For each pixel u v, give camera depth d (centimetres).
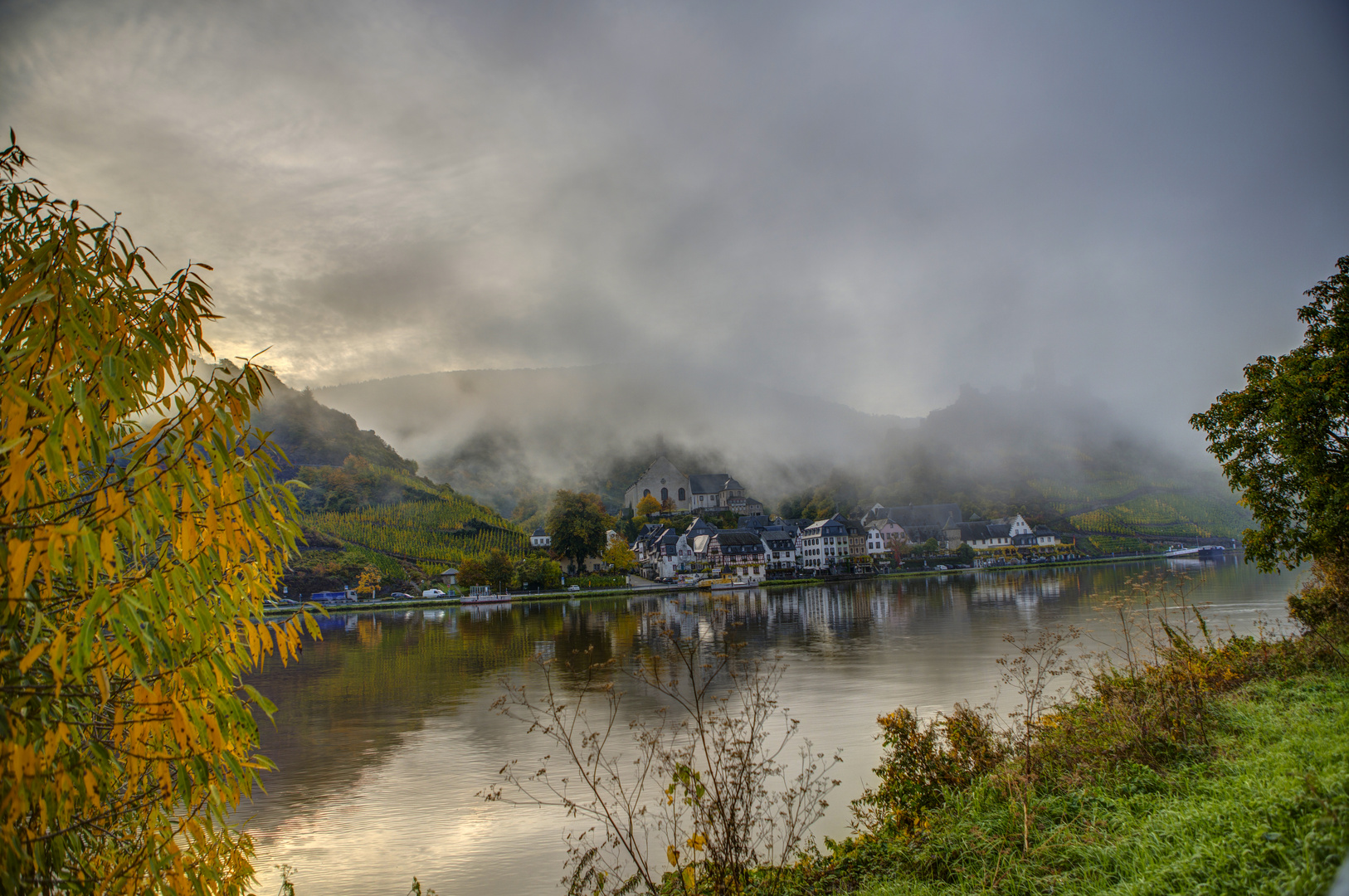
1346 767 723
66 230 567
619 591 11362
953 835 927
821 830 1331
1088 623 4091
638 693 2903
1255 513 1736
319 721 2741
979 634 4322
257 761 643
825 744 2008
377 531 13450
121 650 562
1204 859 674
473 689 3288
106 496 523
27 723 492
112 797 591
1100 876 732
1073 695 1527
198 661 573
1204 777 902
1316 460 1531
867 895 836
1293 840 639
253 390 628
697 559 15212
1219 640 1778
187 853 613
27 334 529
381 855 1484
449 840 1530
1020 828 891
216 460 594
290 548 662
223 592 601
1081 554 17188
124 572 572
